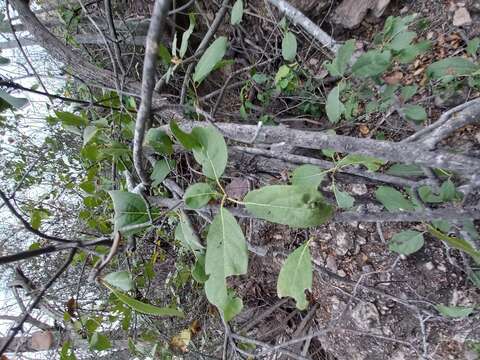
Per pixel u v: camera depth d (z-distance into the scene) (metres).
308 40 2.01
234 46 2.16
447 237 0.90
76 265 1.88
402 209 1.03
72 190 2.34
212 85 2.30
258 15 1.98
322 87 1.98
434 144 0.69
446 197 0.94
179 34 2.17
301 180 0.93
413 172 1.07
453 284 1.64
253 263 2.35
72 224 2.33
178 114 1.08
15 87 1.09
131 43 2.04
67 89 2.27
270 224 2.18
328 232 1.98
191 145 0.71
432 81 1.65
